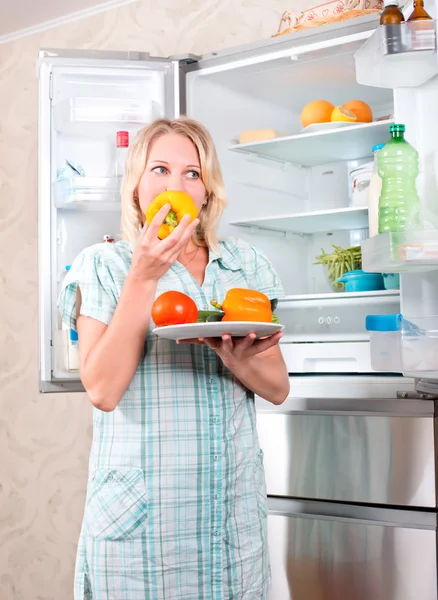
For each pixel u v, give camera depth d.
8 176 3.16
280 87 2.28
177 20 2.78
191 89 2.17
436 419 1.77
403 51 1.33
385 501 1.79
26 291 3.08
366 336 2.01
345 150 2.29
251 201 2.29
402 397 1.82
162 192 1.18
